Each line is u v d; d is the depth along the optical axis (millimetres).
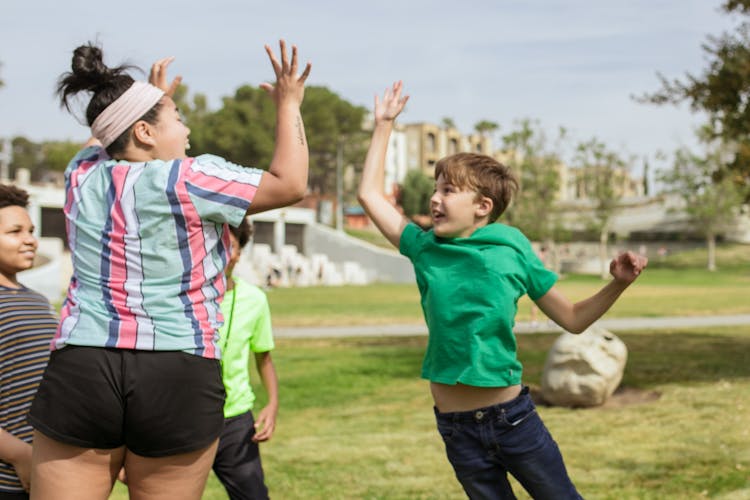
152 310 2207
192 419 2234
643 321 21328
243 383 4102
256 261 50969
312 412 9094
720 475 5664
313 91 73875
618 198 62688
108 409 2168
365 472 6207
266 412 4258
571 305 2971
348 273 54250
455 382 2871
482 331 2846
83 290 2258
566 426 7750
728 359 12836
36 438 2268
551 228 67500
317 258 52500
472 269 2893
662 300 30375
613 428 7574
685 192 60688
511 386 2920
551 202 62719
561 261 66562
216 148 71312
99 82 2387
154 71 2812
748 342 15656
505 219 61625
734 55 11617
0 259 3008
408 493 5590
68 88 2396
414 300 33281
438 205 3016
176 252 2244
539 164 60906
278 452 6996
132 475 2285
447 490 5648
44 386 2244
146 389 2176
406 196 77062
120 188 2266
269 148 68688
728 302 28922
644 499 5180
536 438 2898
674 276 53938
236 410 4059
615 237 75312
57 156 76188
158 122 2400
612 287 2869
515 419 2875
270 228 65188
